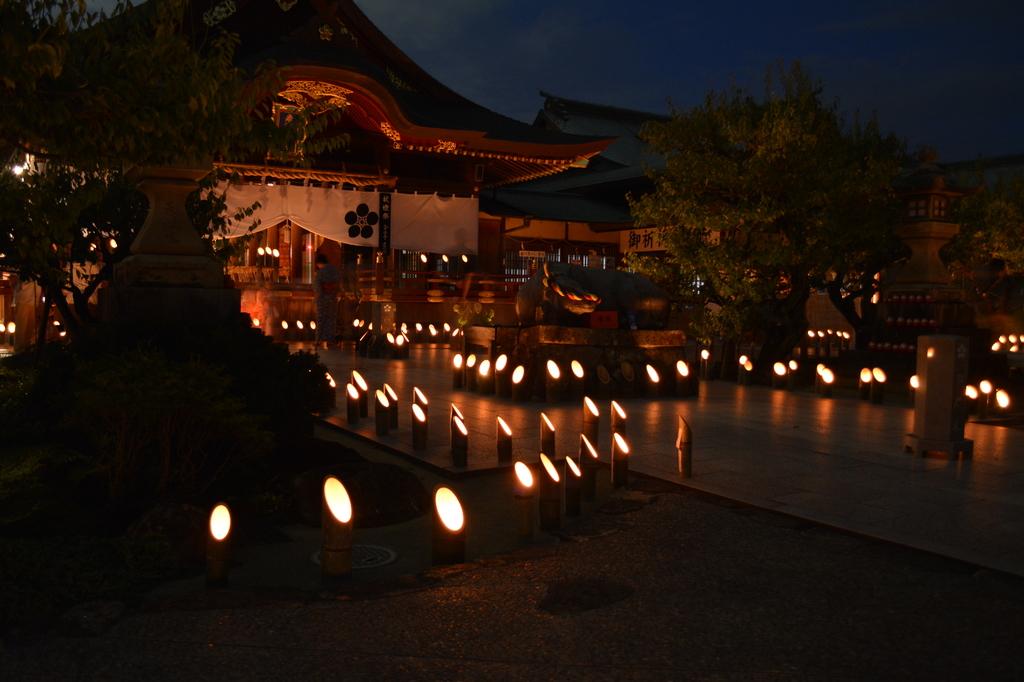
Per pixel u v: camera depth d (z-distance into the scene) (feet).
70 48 17.75
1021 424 37.09
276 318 84.12
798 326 53.21
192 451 21.13
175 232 27.27
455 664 12.17
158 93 18.10
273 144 21.83
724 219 49.06
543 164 94.99
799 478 24.61
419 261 93.81
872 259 55.16
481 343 44.83
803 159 47.88
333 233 85.05
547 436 25.98
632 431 32.17
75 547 16.38
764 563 16.93
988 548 17.83
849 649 12.73
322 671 11.93
